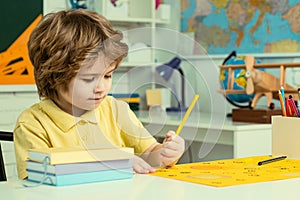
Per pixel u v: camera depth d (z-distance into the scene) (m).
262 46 3.49
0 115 3.36
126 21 3.69
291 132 1.75
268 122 2.91
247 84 3.02
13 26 3.37
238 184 1.28
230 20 3.63
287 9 3.36
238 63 3.34
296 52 3.31
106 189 1.22
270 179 1.35
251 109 2.99
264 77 3.02
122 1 3.68
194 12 3.84
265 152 2.88
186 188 1.23
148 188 1.23
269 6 3.45
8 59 3.35
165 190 1.21
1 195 1.17
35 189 1.22
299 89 1.88
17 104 3.41
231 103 3.27
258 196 1.16
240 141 2.80
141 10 3.84
